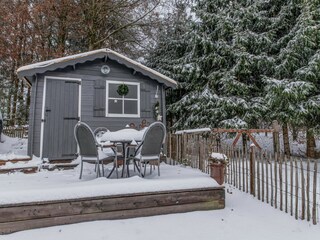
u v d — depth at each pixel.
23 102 15.44
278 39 9.99
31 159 6.05
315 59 8.14
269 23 10.20
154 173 4.92
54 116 6.55
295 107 8.20
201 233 2.88
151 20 13.49
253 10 10.03
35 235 2.72
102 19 13.11
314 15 8.57
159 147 4.47
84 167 5.83
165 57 13.14
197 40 10.68
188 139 6.52
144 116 7.53
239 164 4.61
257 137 14.39
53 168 5.91
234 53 9.80
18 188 3.43
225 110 9.65
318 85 8.68
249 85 9.97
